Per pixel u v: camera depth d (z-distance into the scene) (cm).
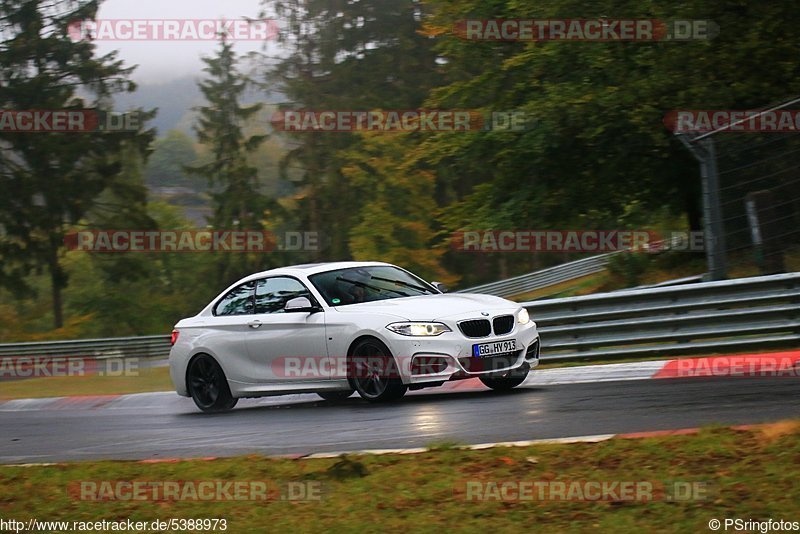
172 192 16112
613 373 2186
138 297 14038
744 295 2427
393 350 1961
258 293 2272
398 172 10112
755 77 4569
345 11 11862
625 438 1253
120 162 11262
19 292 11075
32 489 1299
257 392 2198
